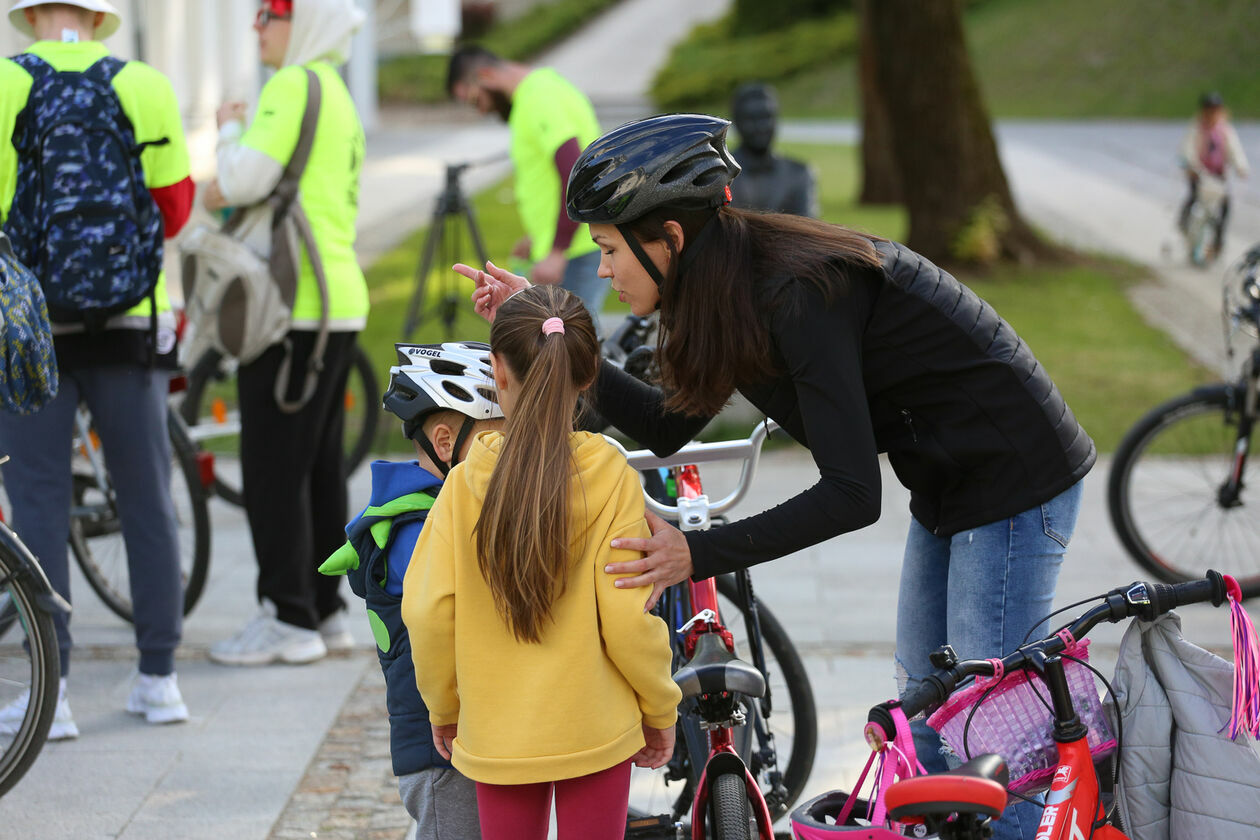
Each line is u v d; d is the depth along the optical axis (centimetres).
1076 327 2773
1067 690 625
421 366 675
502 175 6056
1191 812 643
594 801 607
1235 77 9244
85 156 990
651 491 871
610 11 13900
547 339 592
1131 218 4559
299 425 1167
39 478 1014
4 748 912
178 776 980
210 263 1106
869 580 1436
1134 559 1389
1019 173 5984
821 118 9944
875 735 579
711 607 780
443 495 612
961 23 3416
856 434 605
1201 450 1418
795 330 603
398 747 655
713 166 607
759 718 846
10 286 868
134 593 1064
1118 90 9456
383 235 4081
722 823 682
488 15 12306
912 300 650
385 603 652
